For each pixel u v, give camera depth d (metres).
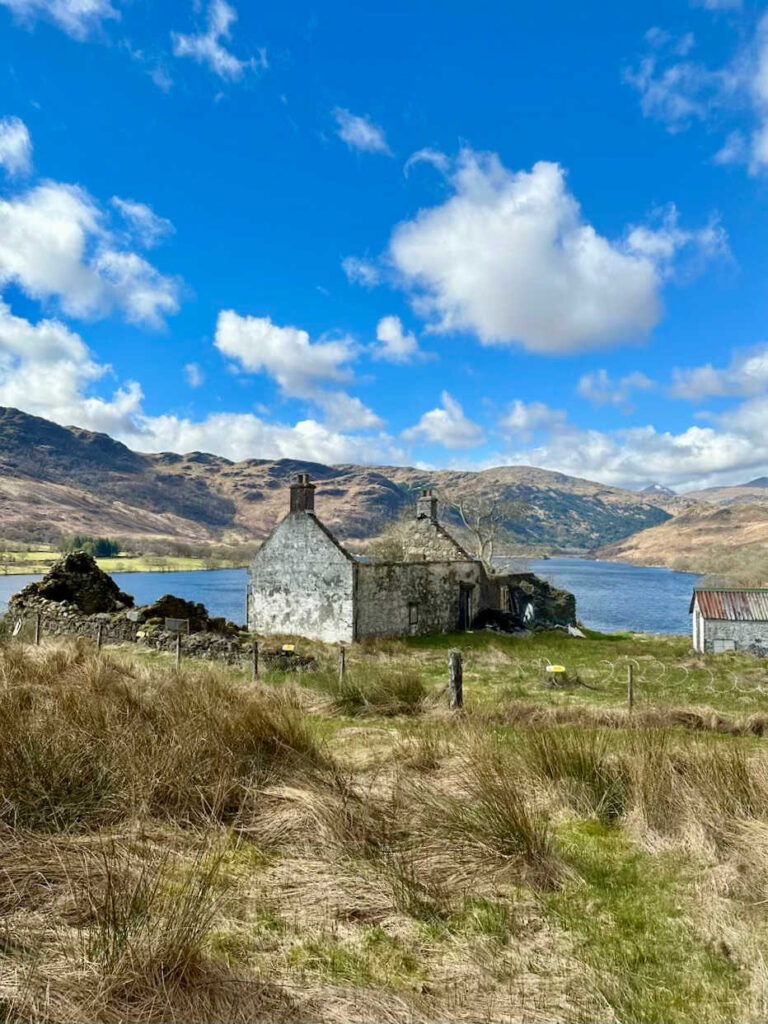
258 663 16.94
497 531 61.22
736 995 3.35
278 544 28.67
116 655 15.17
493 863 4.78
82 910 3.69
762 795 5.75
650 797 5.79
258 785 5.86
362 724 10.07
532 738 7.17
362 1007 3.14
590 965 3.60
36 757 5.32
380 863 4.67
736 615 28.78
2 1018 2.79
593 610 68.25
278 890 4.29
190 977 3.21
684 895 4.45
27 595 23.42
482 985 3.39
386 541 54.38
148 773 5.46
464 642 27.44
